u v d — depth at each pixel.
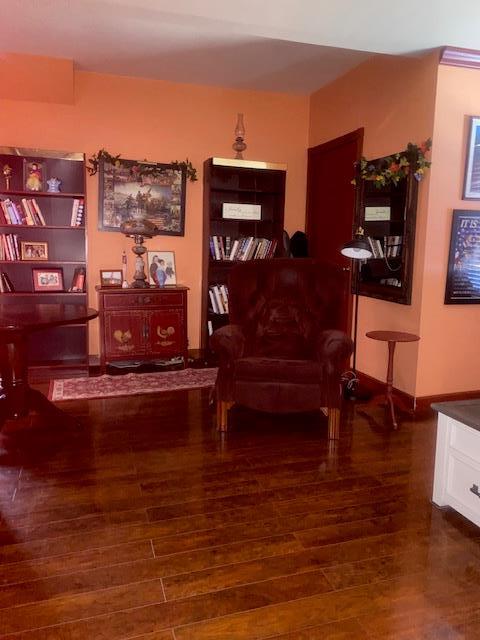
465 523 2.17
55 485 2.46
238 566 1.86
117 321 4.30
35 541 2.00
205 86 4.75
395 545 2.01
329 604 1.68
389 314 3.85
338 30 2.84
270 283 3.59
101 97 4.46
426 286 3.47
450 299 3.52
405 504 2.32
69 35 3.58
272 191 4.81
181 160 4.77
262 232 5.07
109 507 2.26
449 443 2.21
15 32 3.52
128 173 4.57
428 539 2.05
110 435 3.08
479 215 3.48
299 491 2.43
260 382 3.07
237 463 2.72
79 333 4.64
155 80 4.59
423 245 3.44
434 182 3.37
